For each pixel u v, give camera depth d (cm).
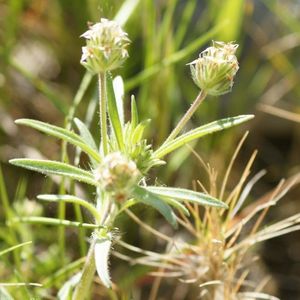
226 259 32
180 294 35
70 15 41
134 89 40
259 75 42
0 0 41
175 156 37
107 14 38
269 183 40
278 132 42
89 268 26
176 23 42
